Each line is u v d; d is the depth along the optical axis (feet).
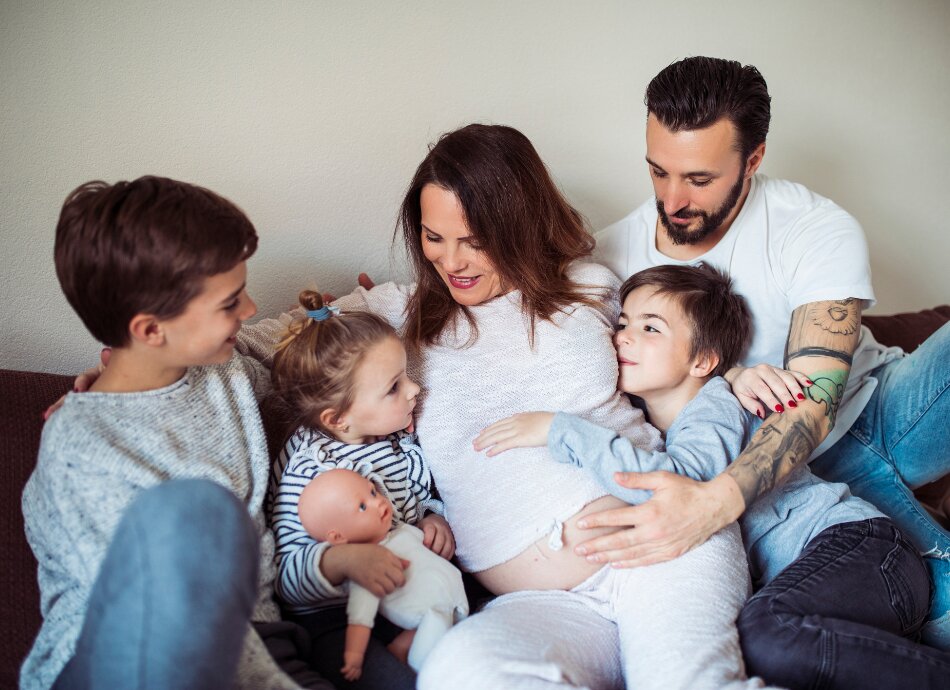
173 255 3.43
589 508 4.32
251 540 3.04
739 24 6.84
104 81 4.68
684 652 3.65
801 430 4.48
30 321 4.76
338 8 5.35
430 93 5.87
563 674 3.52
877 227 7.95
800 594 3.99
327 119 5.51
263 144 5.30
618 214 7.01
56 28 4.49
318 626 4.08
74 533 3.50
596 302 4.99
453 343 4.84
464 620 3.84
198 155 5.08
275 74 5.23
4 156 4.48
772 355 5.29
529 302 4.85
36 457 4.13
